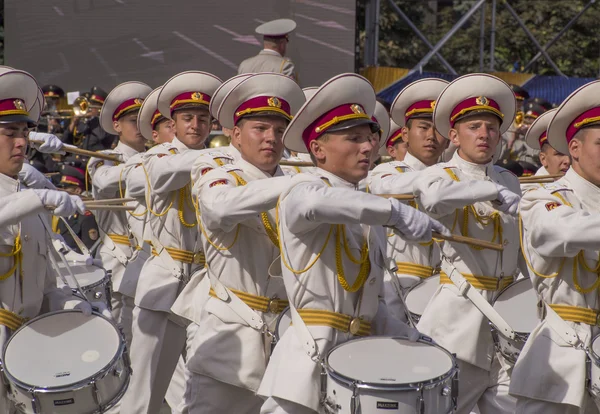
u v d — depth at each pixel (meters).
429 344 8.77
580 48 46.56
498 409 11.07
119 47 27.28
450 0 54.66
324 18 25.80
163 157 12.99
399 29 45.91
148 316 13.34
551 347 9.20
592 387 8.96
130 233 16.52
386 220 7.89
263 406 8.85
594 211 9.14
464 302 11.10
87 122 24.02
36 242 10.27
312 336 8.63
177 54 26.91
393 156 16.14
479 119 11.36
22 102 10.16
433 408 7.98
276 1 26.00
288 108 10.42
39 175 11.59
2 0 36.81
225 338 10.26
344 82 8.60
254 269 10.18
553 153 14.59
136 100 17.30
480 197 10.43
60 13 27.62
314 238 8.59
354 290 8.68
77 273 13.80
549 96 30.83
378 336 8.86
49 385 9.04
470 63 45.66
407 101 14.20
